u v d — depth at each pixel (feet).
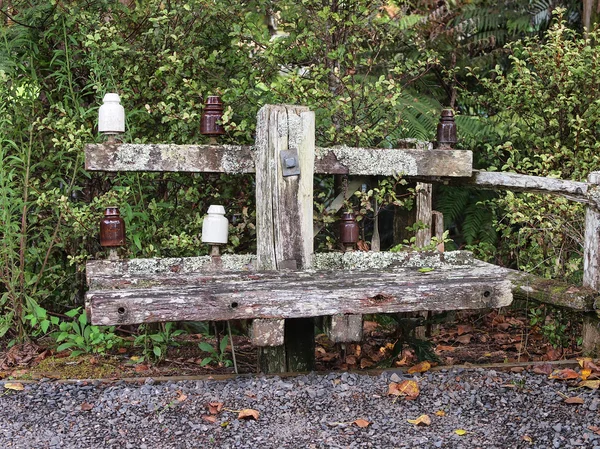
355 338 9.89
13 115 13.82
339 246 14.05
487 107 19.24
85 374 11.86
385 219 19.98
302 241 11.51
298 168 11.33
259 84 13.29
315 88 13.35
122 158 11.30
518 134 15.94
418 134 17.75
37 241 14.58
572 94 14.73
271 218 11.41
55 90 14.46
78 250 14.97
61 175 14.75
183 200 14.60
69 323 13.21
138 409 9.62
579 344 13.56
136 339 12.85
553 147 14.98
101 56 13.82
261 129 11.36
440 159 12.12
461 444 8.61
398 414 9.41
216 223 11.66
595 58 14.49
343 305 9.78
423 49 16.51
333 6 13.85
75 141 12.92
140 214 13.41
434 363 11.62
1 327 13.30
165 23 13.92
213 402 9.65
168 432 8.96
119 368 12.27
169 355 13.30
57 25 14.30
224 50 14.62
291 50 14.21
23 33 14.07
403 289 9.92
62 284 15.07
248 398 9.84
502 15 21.04
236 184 14.56
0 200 13.01
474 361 13.37
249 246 14.85
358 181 12.78
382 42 14.94
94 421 9.32
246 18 14.37
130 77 14.28
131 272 11.41
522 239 15.17
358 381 10.43
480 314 16.94
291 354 11.30
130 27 14.55
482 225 18.98
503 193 17.62
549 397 9.89
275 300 9.64
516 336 15.39
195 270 11.58
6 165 13.26
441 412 9.44
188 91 13.75
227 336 12.67
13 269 13.20
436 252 12.24
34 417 9.51
